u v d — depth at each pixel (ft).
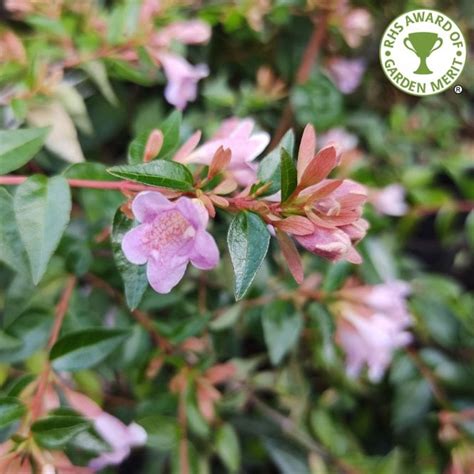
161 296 0.83
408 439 1.10
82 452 0.74
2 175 0.67
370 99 1.28
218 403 0.89
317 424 1.00
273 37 1.11
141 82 0.88
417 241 1.40
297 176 0.57
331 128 1.05
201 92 1.09
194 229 0.55
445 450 1.01
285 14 1.03
